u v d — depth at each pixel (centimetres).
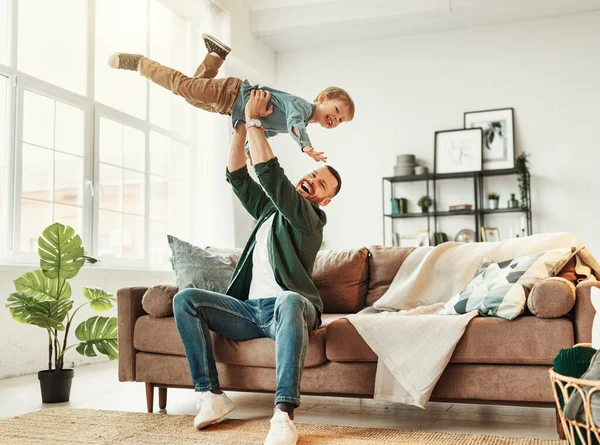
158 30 568
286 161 714
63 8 452
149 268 533
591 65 618
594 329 167
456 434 215
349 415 257
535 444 199
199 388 229
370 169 683
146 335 265
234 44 629
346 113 228
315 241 245
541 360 212
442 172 647
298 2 646
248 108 227
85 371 405
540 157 628
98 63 490
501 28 647
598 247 605
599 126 612
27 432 223
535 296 216
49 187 428
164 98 573
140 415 251
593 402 136
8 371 377
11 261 387
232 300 239
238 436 214
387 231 675
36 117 419
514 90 640
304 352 212
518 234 627
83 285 438
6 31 401
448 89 661
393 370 223
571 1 598
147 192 535
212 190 585
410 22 643
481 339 219
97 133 472
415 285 292
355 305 311
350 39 690
